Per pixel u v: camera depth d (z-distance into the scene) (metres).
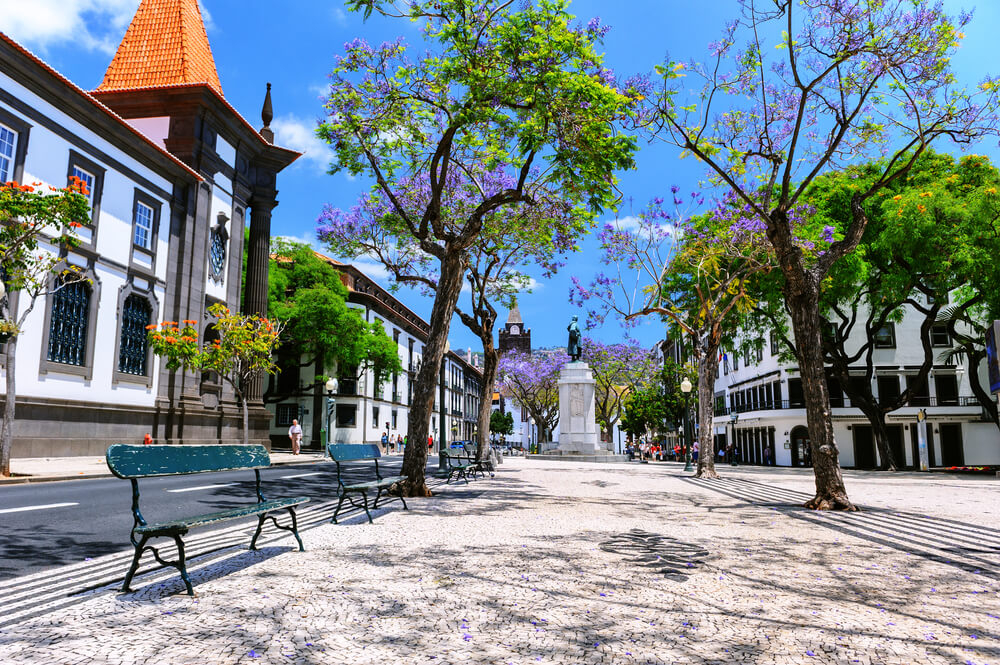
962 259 24.03
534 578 4.98
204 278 28.48
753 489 15.62
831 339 32.44
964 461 38.66
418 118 13.36
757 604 4.34
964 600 4.57
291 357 45.59
